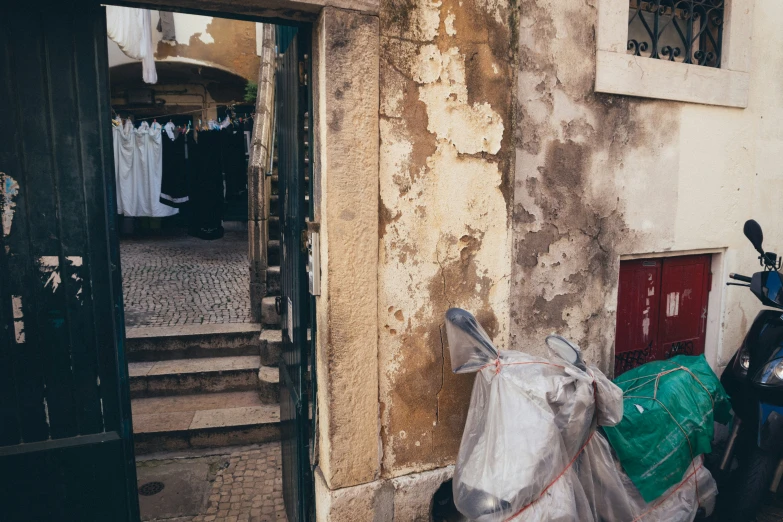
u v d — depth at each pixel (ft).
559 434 7.31
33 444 6.95
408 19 7.66
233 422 12.75
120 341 7.19
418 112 7.92
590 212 10.68
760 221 13.01
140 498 10.65
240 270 23.70
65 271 6.85
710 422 9.41
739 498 9.66
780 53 12.55
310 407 8.79
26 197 6.60
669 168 11.53
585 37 10.16
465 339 8.02
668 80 11.07
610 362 11.37
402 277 8.14
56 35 6.53
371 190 7.64
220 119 32.83
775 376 9.56
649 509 8.73
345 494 7.98
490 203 8.64
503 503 7.03
